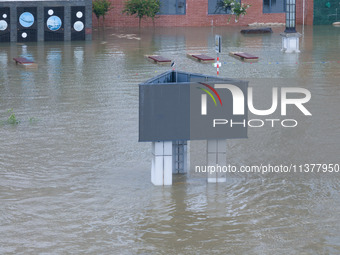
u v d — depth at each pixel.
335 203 17.27
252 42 50.41
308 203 17.28
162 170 18.58
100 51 45.62
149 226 15.89
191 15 61.94
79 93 31.14
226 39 52.41
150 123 18.08
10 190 18.14
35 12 50.06
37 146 22.14
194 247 14.78
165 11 61.53
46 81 34.47
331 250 14.59
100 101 29.27
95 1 58.81
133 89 32.03
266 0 62.97
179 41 51.09
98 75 36.19
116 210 16.84
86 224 16.00
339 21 63.97
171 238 15.23
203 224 16.02
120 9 60.56
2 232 15.51
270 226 15.88
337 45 47.97
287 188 18.38
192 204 17.27
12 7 49.41
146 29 59.38
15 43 49.62
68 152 21.48
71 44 49.31
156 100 17.97
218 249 14.67
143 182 18.91
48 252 14.52
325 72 36.22
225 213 16.69
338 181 18.88
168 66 39.09
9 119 25.72
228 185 18.67
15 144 22.38
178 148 19.66
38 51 45.56
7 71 37.62
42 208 16.94
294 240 15.10
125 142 22.64
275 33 56.56
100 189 18.31
